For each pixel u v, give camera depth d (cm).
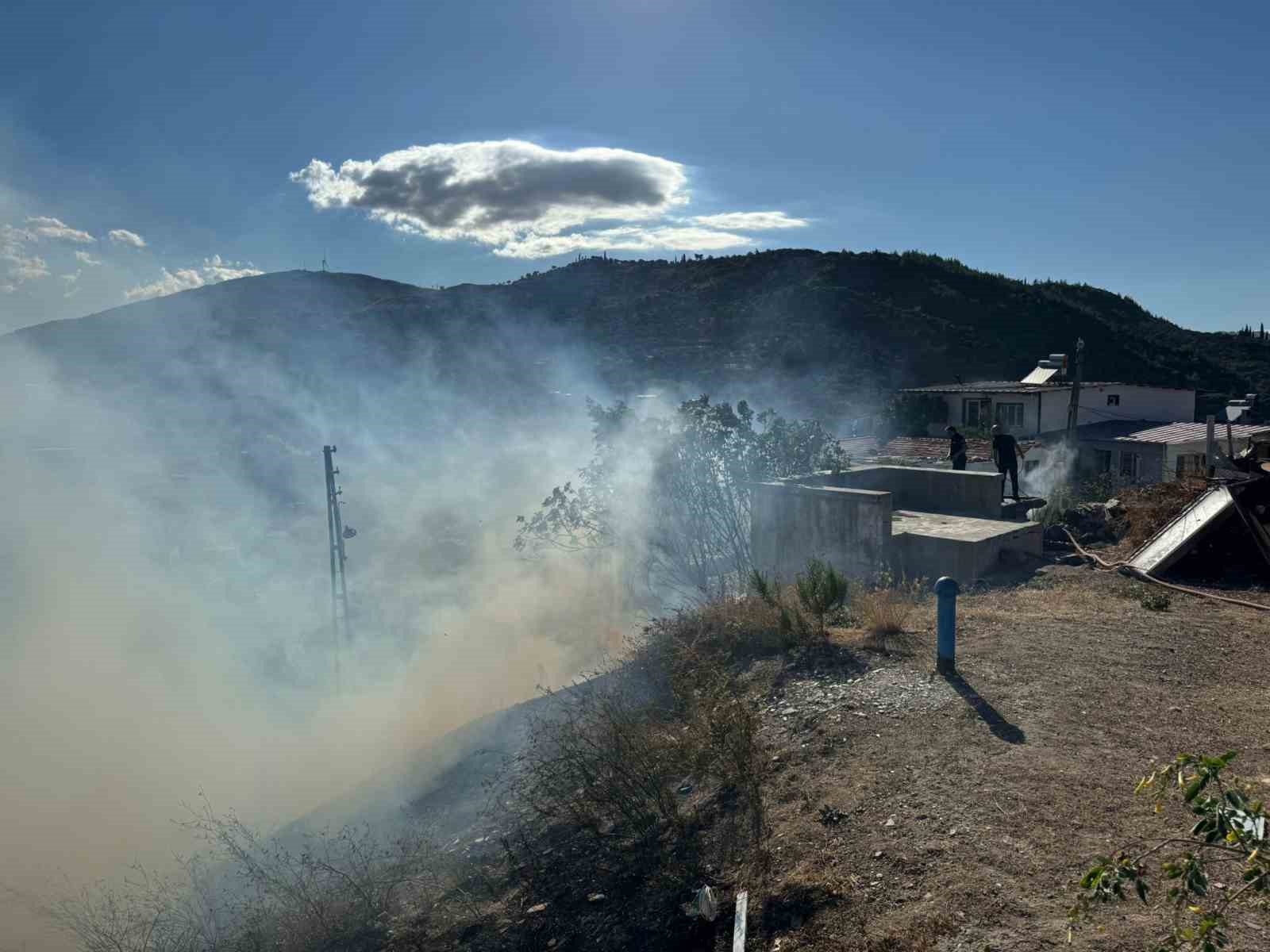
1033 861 429
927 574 1133
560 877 556
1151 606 881
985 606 937
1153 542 1116
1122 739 555
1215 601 898
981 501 1362
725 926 460
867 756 577
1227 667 686
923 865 443
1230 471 1243
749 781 580
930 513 1390
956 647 767
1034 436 3781
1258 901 355
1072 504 1580
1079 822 457
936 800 503
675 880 509
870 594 938
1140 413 4134
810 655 783
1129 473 3572
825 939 412
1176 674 674
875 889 435
